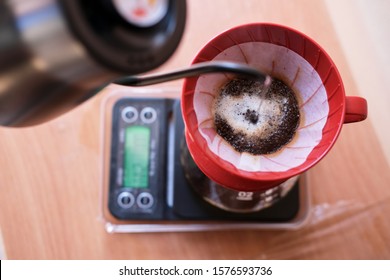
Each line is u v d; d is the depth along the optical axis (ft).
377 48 2.31
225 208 2.24
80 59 1.53
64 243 2.28
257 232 2.31
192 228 2.29
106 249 2.29
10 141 2.33
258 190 1.94
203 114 1.94
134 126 2.31
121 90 2.36
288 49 1.92
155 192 2.28
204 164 1.94
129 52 1.53
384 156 2.33
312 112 1.94
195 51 2.37
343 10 2.39
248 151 1.96
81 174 2.32
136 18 1.53
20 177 2.31
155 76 1.78
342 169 2.33
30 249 2.27
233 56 1.93
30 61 1.57
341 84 1.83
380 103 2.34
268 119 1.99
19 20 1.54
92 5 1.50
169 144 2.32
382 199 2.31
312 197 2.32
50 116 1.73
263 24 1.86
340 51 2.37
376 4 2.29
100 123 2.35
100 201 2.30
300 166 1.84
